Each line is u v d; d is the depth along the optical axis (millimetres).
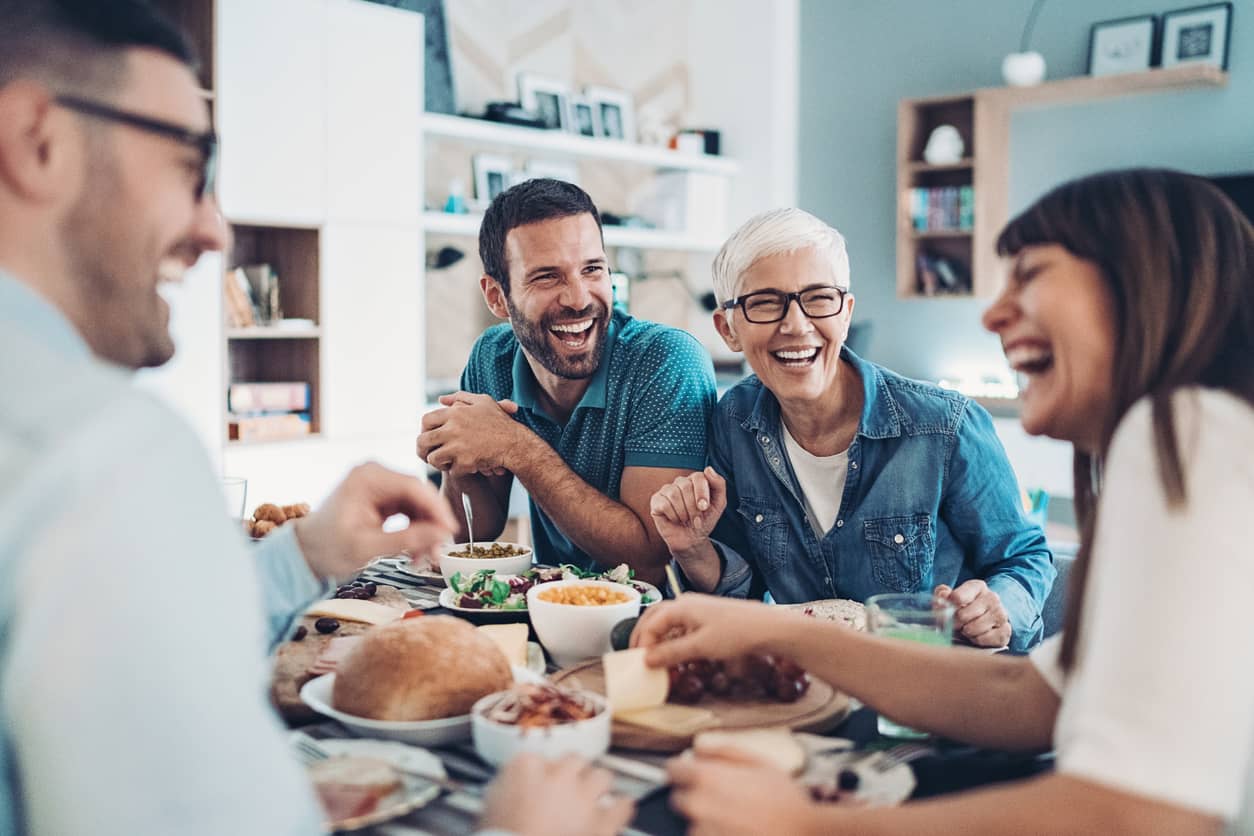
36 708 499
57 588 500
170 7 3779
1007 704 957
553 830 728
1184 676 649
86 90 618
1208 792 643
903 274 5285
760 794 755
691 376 1897
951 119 5270
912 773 886
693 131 5934
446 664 980
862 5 5629
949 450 1722
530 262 1880
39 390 541
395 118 4312
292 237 4219
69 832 500
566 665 1243
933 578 1771
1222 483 679
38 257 625
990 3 5191
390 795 826
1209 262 766
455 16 4984
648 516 1822
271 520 1790
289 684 1102
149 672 504
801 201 5949
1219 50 4539
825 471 1786
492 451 1842
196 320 3773
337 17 4086
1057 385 833
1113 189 808
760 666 1056
